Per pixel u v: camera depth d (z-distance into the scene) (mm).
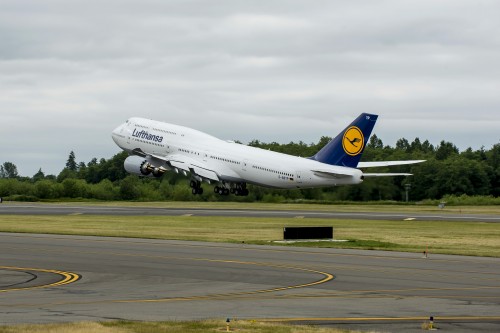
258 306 30891
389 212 106750
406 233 71938
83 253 51312
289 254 51719
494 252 54719
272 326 25844
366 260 48375
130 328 25016
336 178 99188
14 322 26516
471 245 60469
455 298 33312
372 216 96625
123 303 31375
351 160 98625
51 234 67188
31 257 48812
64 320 27094
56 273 41250
